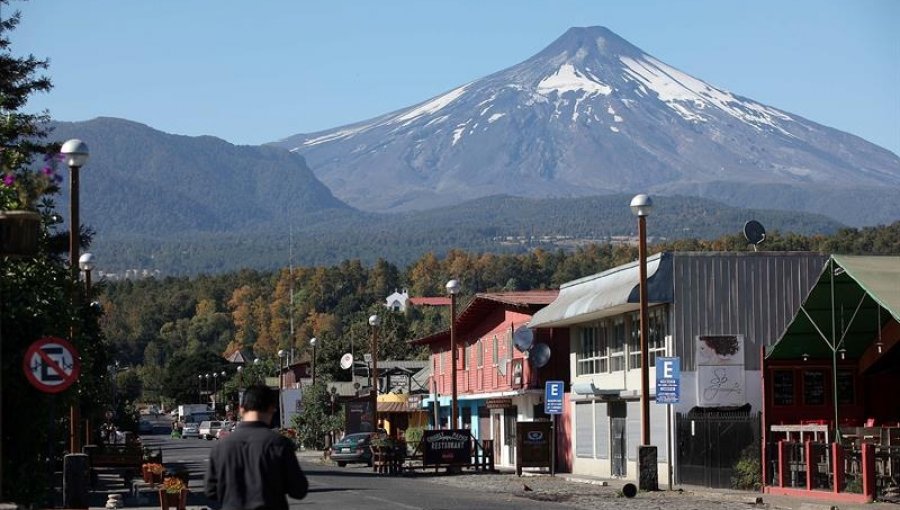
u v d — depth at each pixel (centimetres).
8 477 2806
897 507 3008
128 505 3503
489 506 3306
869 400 4078
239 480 1362
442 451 5303
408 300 16550
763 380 3919
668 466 4028
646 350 3944
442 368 7794
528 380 5878
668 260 4450
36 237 2181
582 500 3544
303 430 9206
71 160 3278
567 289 5547
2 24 4247
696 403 4366
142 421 15175
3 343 2792
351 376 10906
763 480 3731
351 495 3794
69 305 2945
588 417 5300
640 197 3925
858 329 3853
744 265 4488
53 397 2811
